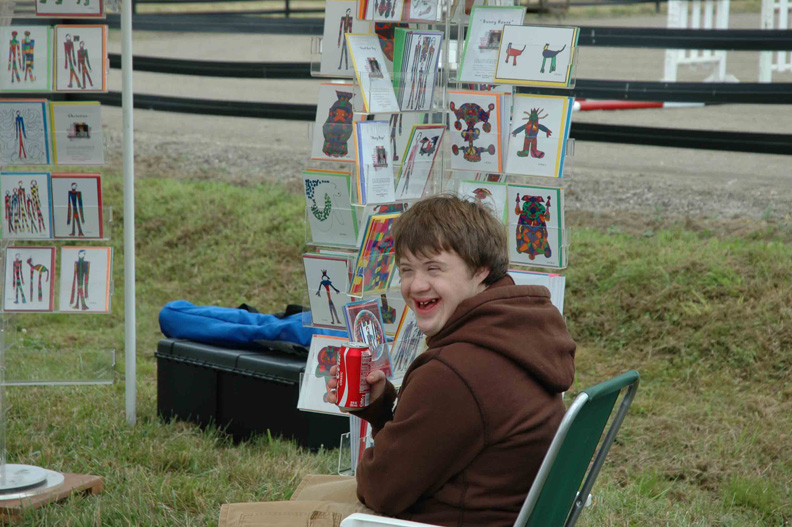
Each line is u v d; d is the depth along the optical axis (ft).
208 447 16.87
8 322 15.51
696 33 30.63
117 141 40.78
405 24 14.48
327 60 14.12
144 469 15.52
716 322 22.39
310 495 9.81
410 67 13.61
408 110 13.67
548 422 8.31
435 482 8.28
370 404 9.62
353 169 13.62
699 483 16.53
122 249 30.66
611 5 69.15
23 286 15.60
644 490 15.72
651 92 30.35
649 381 21.30
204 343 18.74
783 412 19.21
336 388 9.71
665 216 29.17
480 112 14.01
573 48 13.16
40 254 15.65
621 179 33.76
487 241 8.77
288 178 35.09
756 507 15.49
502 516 8.25
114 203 32.55
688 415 19.11
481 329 8.33
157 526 13.28
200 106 35.58
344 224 13.80
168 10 74.90
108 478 14.99
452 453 8.10
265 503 9.12
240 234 30.32
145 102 36.65
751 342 21.65
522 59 13.43
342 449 14.01
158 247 30.42
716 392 20.45
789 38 29.43
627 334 23.12
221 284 28.25
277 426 17.33
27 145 15.62
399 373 13.97
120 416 18.30
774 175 34.01
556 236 13.39
